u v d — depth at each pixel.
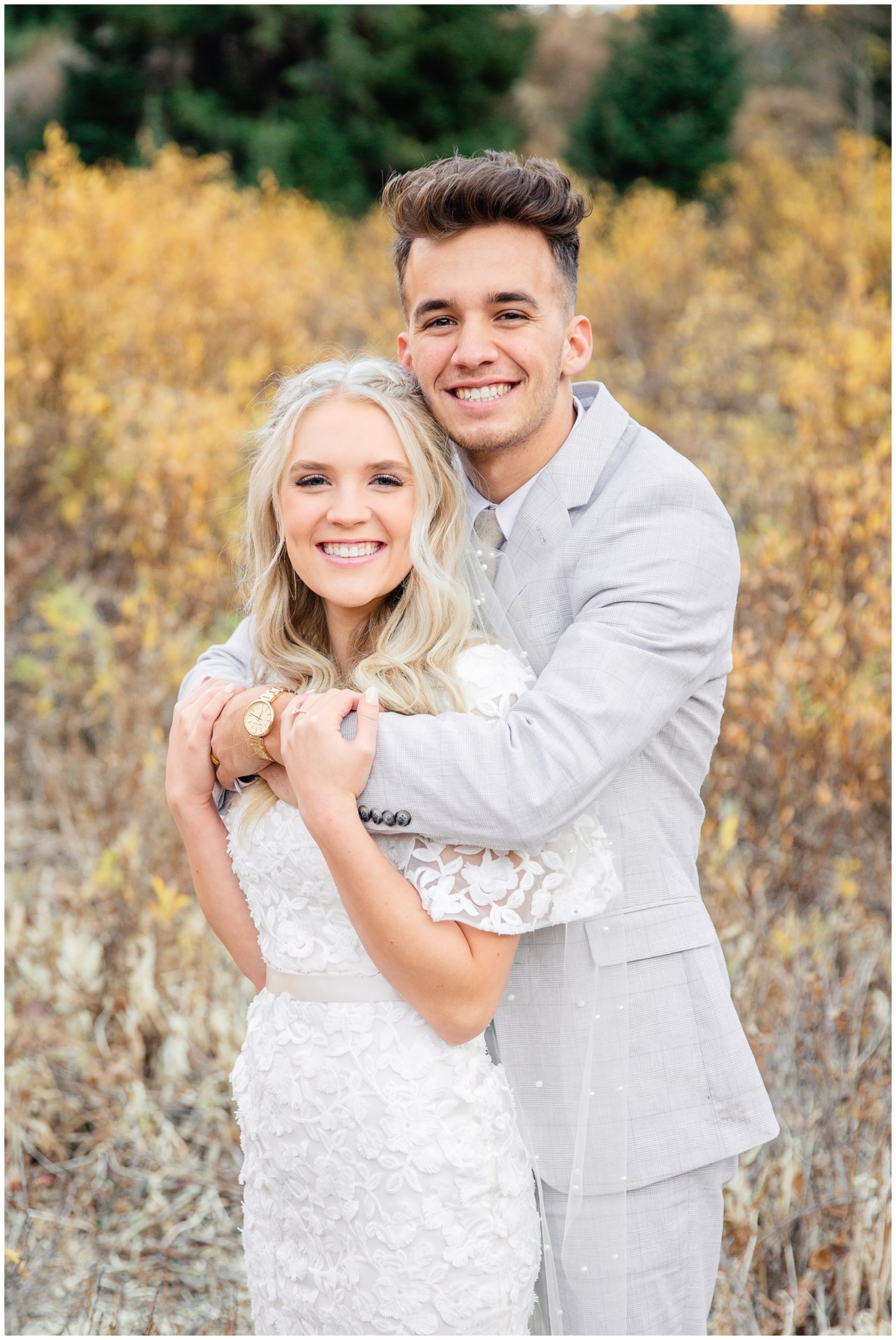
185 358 5.66
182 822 1.88
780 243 8.70
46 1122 3.00
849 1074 2.70
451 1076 1.63
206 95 11.02
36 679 4.49
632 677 1.61
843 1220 2.52
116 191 7.84
